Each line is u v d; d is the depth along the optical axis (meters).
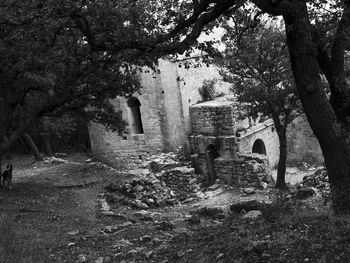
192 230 12.53
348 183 9.42
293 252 7.14
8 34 15.55
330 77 10.20
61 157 37.09
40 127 34.09
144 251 10.21
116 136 32.59
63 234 13.40
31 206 18.06
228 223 10.60
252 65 21.67
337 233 7.42
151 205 21.41
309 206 11.59
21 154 41.28
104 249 11.22
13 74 17.62
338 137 9.41
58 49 15.55
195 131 31.02
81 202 19.59
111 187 22.44
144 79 31.55
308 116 9.58
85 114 22.42
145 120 31.98
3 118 18.67
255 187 25.92
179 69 31.34
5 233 12.00
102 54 15.85
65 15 12.70
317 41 10.35
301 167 31.78
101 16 12.98
